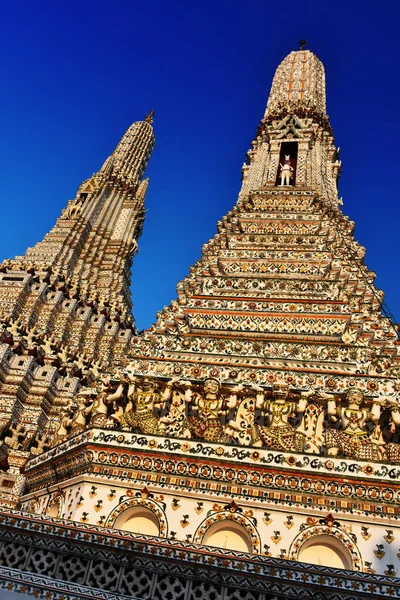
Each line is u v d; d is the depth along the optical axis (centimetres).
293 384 1359
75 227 5484
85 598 908
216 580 905
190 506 1165
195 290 1905
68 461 1342
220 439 1270
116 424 1384
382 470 1134
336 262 1994
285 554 1076
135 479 1213
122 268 5700
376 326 1689
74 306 4469
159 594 905
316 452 1270
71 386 3441
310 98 3609
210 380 1365
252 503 1148
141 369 1457
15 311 4125
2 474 2342
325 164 3098
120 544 960
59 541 985
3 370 3322
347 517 1102
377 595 858
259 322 1669
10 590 930
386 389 1318
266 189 2650
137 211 6397
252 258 2027
